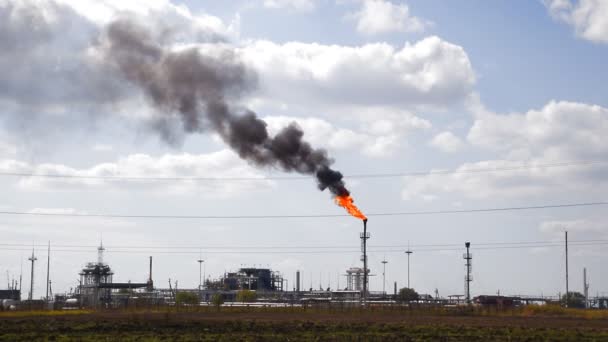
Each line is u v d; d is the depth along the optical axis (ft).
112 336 250.16
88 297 648.38
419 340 234.17
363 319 346.74
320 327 286.87
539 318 363.76
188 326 291.58
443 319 348.59
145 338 243.19
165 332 267.18
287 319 344.08
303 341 231.50
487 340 234.79
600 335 253.65
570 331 270.05
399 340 233.55
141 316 367.25
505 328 282.97
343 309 435.53
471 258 579.48
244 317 362.33
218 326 290.76
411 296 654.53
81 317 363.56
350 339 236.84
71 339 239.30
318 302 602.03
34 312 428.15
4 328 283.18
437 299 622.13
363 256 483.10
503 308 421.18
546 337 245.86
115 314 403.54
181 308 464.24
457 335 251.80
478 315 395.55
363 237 483.92
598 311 404.36
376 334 255.91
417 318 358.84
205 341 233.35
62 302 553.23
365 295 479.82
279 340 235.40
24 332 267.80
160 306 479.41
